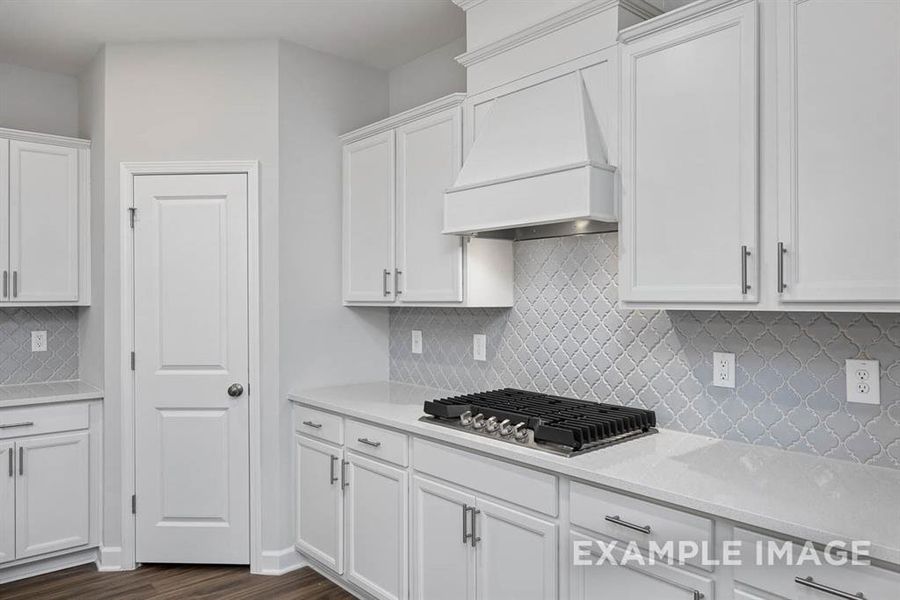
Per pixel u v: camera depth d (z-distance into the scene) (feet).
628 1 6.72
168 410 10.30
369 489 8.64
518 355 9.14
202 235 10.27
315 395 10.02
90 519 10.38
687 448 6.47
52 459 10.02
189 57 10.36
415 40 10.52
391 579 8.27
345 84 11.23
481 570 6.93
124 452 10.24
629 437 6.86
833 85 5.01
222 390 10.25
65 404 10.11
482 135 7.99
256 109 10.31
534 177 6.89
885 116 4.74
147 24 9.76
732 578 4.87
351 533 9.02
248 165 10.20
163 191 10.29
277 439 10.23
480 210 7.57
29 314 11.35
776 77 5.35
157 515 10.34
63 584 9.72
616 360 7.85
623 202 6.52
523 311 9.06
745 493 5.07
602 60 6.81
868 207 4.83
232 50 10.34
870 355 5.78
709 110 5.78
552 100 7.22
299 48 10.62
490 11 8.36
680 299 6.00
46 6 9.14
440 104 8.76
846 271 4.94
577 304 8.31
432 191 9.00
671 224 6.08
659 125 6.18
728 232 5.64
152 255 10.30
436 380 10.66
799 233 5.20
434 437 7.41
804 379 6.23
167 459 10.30
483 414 7.48
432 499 7.60
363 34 10.25
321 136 10.87
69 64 11.32
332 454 9.37
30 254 10.40
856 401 5.87
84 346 11.48
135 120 10.32
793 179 5.23
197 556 10.30
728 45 5.64
